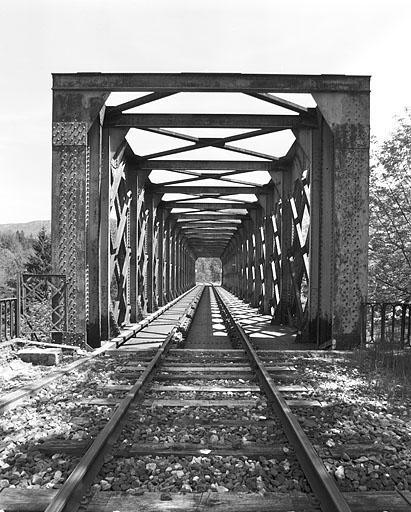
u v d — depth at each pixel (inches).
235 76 410.0
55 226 402.9
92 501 136.4
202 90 410.9
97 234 422.3
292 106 448.1
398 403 243.8
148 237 804.0
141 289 726.5
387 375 304.3
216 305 1175.6
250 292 1106.1
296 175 591.2
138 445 177.3
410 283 524.7
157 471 157.0
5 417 215.6
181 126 490.9
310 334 467.2
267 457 171.0
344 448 177.3
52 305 403.9
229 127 497.0
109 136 466.3
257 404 238.7
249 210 1002.1
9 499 136.4
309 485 147.3
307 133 484.4
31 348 370.6
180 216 1127.6
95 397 252.7
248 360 370.6
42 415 217.9
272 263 775.1
